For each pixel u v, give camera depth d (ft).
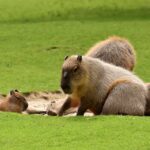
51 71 188.96
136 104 101.76
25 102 117.29
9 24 288.92
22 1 347.15
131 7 331.36
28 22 294.66
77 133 91.04
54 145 86.63
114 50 124.16
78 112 103.76
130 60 126.11
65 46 231.71
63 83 100.42
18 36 254.27
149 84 106.52
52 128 94.27
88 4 337.52
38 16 310.24
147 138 87.76
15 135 91.66
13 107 115.24
